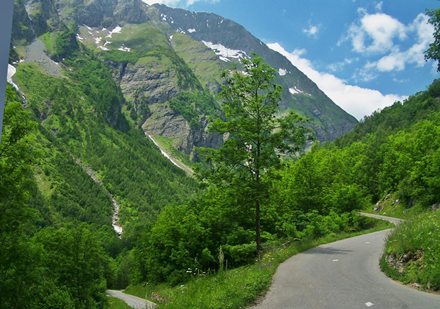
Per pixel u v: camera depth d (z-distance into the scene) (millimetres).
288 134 24297
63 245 48500
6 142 19344
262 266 16797
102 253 54875
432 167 49375
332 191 46281
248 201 25406
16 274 20016
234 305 9852
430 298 10078
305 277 14148
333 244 26422
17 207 19219
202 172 25578
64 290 44188
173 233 43969
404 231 15367
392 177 72875
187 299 10359
